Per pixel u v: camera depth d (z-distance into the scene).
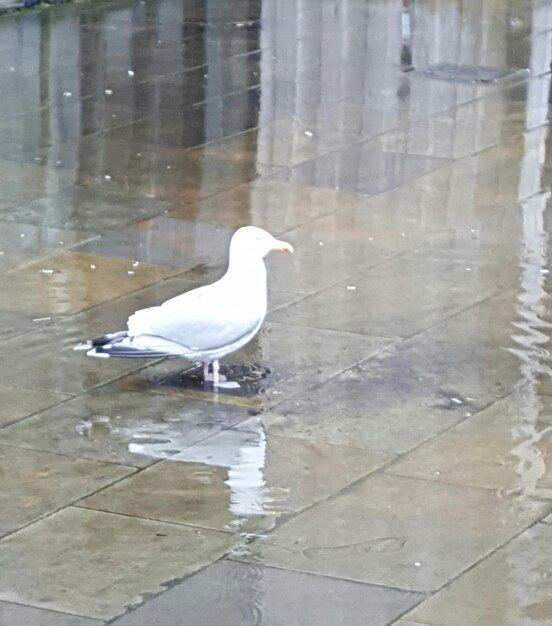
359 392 5.00
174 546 4.24
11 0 10.03
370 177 6.84
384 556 4.21
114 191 6.62
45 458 4.63
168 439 4.74
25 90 8.13
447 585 4.10
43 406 4.90
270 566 4.16
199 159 7.05
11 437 4.73
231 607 4.01
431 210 6.45
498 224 6.30
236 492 4.48
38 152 7.07
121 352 4.90
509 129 7.59
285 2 10.96
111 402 4.93
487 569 4.16
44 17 10.04
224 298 4.96
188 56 9.12
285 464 4.61
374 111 7.93
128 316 5.46
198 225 6.28
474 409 4.91
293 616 3.98
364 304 5.59
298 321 5.46
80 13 10.24
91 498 4.45
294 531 4.31
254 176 6.84
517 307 5.57
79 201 6.50
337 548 4.24
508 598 4.05
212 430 4.79
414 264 5.91
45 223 6.25
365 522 4.35
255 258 4.98
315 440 4.74
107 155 7.07
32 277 5.75
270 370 5.14
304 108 7.97
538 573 4.14
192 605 4.02
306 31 10.00
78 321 5.43
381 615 3.98
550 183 6.78
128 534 4.29
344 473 4.57
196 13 10.45
